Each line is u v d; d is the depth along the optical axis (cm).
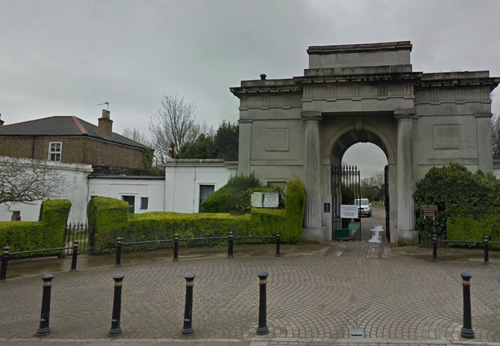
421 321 630
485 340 543
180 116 4169
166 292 855
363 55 1788
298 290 848
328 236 1795
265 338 570
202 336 585
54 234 1370
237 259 1277
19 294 866
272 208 1733
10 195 1762
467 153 1672
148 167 3475
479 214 1464
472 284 877
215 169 2231
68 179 2330
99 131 3044
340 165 2045
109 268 1162
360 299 769
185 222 1560
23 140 2811
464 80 1678
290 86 1881
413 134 1723
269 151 1900
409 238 1566
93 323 660
